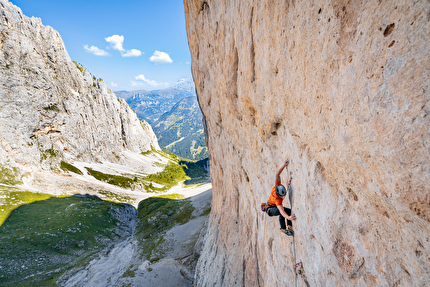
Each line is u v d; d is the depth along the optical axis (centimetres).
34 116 10175
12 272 3953
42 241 4931
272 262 777
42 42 11675
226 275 1528
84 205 7175
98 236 5712
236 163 1555
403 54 225
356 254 350
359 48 282
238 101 1046
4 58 9725
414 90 217
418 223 240
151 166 17675
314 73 395
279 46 523
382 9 240
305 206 505
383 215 298
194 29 1692
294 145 573
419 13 201
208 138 2795
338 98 338
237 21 833
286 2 448
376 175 289
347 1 288
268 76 634
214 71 1441
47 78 11238
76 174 10406
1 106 9175
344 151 346
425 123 210
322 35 351
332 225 405
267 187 862
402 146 236
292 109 539
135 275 3547
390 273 293
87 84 15425
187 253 4034
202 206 6831
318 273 461
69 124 12012
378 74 258
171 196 9906
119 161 15675
